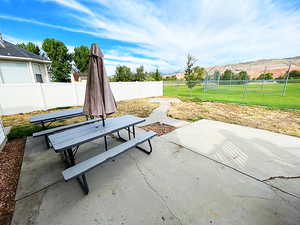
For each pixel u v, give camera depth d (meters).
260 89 16.20
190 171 2.21
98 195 1.78
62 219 1.47
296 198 1.65
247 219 1.41
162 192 1.80
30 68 10.64
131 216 1.48
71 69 25.94
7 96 6.79
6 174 2.28
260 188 1.82
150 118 5.62
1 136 3.22
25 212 1.55
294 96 10.73
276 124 4.54
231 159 2.53
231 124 4.58
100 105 2.23
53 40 22.55
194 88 20.75
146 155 2.73
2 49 9.80
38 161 2.63
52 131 3.12
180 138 3.51
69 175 1.60
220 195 1.73
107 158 1.96
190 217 1.45
